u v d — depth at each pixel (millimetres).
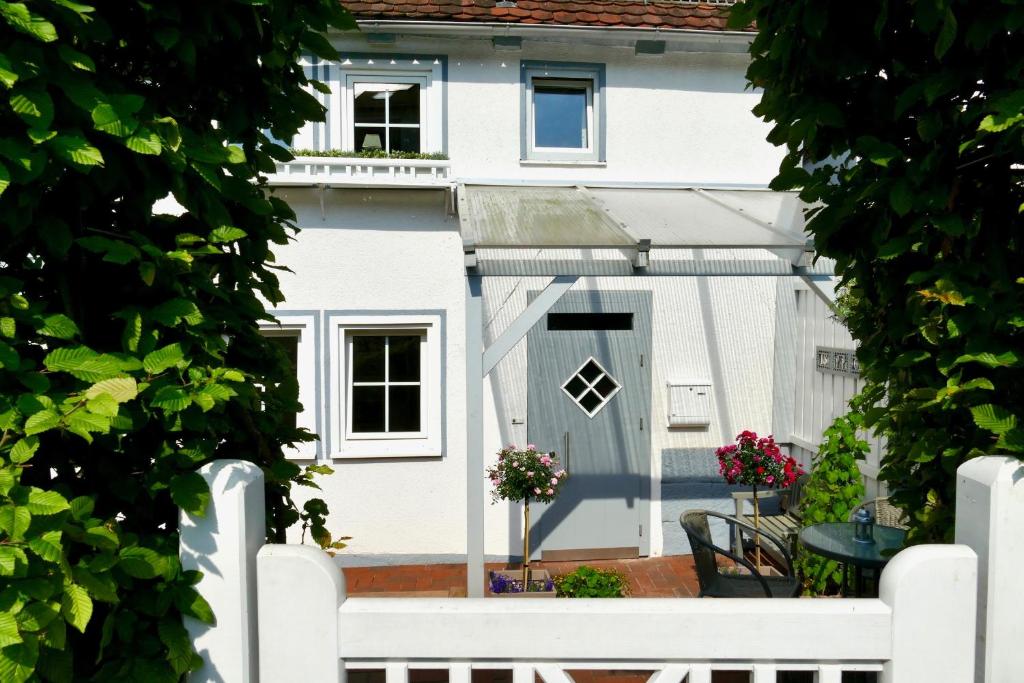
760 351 6586
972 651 1356
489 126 6168
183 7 1565
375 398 6340
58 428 1314
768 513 6594
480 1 5930
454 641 1372
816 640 1371
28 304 1240
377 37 5871
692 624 1373
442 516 6273
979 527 1388
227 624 1322
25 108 1156
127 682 1241
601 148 6293
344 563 6211
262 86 1918
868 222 1988
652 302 6426
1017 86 1641
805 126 2016
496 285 6242
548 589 5215
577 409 6422
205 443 1456
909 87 1748
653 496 6539
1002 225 1729
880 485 5398
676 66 6320
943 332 1673
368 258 6113
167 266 1462
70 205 1419
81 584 1141
